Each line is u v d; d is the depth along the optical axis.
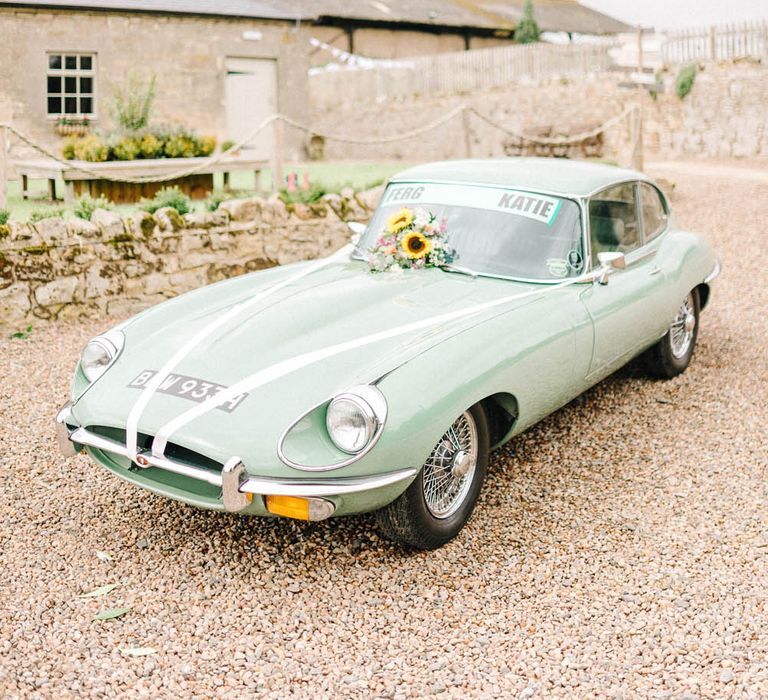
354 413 3.15
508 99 21.25
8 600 3.28
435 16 31.67
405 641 3.11
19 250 6.60
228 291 4.46
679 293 5.30
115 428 3.47
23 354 6.19
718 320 7.29
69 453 3.70
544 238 4.50
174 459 3.32
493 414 4.06
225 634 3.12
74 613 3.21
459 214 4.71
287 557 3.64
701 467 4.56
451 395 3.41
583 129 17.14
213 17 16.80
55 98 15.44
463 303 4.03
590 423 5.14
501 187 4.76
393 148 24.12
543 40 36.47
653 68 20.17
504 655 3.04
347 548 3.71
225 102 17.30
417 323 3.80
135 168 10.80
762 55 18.02
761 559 3.66
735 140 18.20
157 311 4.20
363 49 31.09
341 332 3.73
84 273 6.96
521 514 4.04
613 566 3.61
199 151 11.98
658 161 17.78
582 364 4.30
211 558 3.62
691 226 10.91
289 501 3.20
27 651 2.98
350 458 3.15
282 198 8.41
